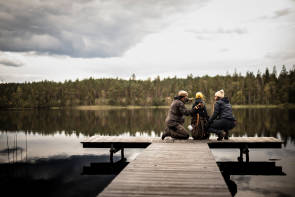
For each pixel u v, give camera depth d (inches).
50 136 666.8
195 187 145.8
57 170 305.9
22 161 359.6
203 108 316.8
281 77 3678.6
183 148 263.6
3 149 466.9
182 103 314.0
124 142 329.1
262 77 4131.4
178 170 181.5
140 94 5059.1
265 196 210.1
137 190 141.3
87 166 326.3
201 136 317.1
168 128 319.6
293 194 213.9
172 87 5147.6
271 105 3582.7
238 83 4264.3
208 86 4552.2
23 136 669.9
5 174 288.0
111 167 319.6
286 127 777.6
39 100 5398.6
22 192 224.8
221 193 136.4
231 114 309.7
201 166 192.2
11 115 2075.5
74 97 5438.0
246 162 315.0
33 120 1374.3
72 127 920.3
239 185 239.8
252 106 3572.8
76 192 225.1
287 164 321.1
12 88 5674.2
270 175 273.1
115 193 136.9
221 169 300.2
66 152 428.5
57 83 6240.2
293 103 3085.6
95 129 840.9
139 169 184.5
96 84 6082.7
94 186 241.6
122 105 5039.4
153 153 239.5
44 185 244.4
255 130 708.7
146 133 718.5
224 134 308.2
